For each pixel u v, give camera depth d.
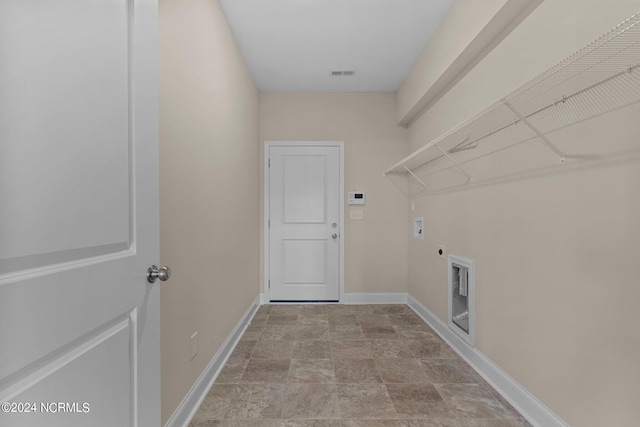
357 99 3.82
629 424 1.09
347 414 1.65
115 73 0.83
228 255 2.37
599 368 1.21
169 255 1.40
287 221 3.82
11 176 0.56
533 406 1.57
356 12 2.32
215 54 2.07
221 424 1.57
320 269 3.84
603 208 1.19
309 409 1.69
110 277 0.81
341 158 3.81
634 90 1.06
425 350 2.45
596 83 1.12
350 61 3.06
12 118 0.56
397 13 2.33
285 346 2.52
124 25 0.88
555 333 1.43
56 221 0.65
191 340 1.65
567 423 1.37
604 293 1.19
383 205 3.83
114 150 0.83
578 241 1.31
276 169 3.81
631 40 0.90
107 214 0.80
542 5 1.50
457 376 2.05
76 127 0.70
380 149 3.83
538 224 1.54
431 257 3.03
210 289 1.94
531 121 1.57
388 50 2.85
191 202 1.64
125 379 0.89
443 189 2.72
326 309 3.54
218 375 2.05
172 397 1.43
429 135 3.07
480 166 2.09
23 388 0.58
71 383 0.69
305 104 3.81
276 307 3.62
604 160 1.18
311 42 2.71
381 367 2.17
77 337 0.70
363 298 3.81
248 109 3.16
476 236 2.15
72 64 0.69
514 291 1.74
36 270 0.61
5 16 0.55
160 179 1.32
